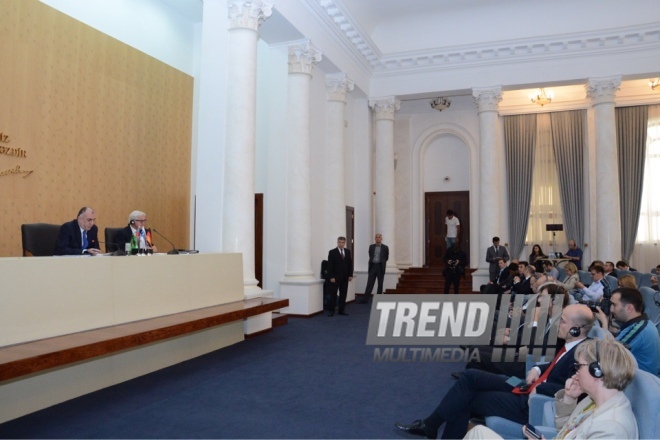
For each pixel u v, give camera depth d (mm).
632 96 12539
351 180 12086
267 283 9148
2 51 6266
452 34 11375
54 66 7004
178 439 3398
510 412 3107
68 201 7219
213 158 7066
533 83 11133
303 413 3977
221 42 7156
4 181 6281
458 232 13633
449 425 3357
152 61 8938
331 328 7805
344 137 11508
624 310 3500
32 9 6680
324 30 9648
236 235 6824
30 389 3859
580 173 12922
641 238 12547
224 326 6418
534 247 12547
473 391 3297
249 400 4270
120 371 4723
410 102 13727
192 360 5664
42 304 3826
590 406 2104
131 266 4691
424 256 14242
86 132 7535
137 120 8570
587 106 12930
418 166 14250
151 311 4898
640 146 12469
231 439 3426
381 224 12109
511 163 13469
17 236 6430
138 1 8766
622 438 1780
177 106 9586
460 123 14000
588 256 12758
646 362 3238
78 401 4160
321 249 10266
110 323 4410
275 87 9195
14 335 3611
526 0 10719
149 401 4191
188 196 9867
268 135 9281
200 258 5730
